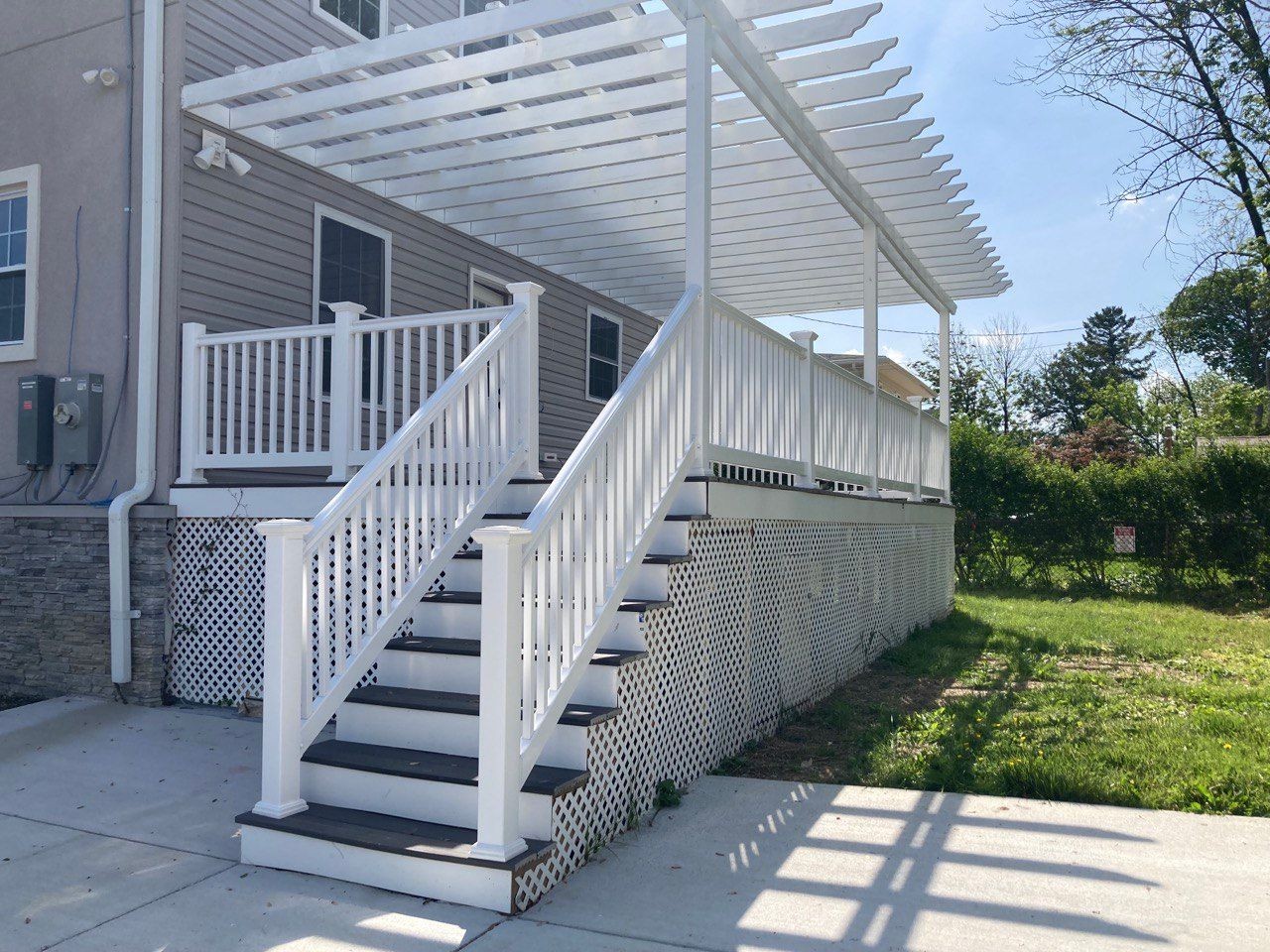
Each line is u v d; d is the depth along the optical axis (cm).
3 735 539
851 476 796
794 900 322
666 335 478
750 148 716
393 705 400
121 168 650
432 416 450
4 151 704
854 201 789
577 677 377
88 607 623
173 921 308
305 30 741
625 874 346
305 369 592
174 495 615
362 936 294
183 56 632
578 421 1088
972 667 786
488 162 703
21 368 689
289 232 708
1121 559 1511
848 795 443
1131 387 4328
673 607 452
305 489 575
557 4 512
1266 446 1455
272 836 354
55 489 665
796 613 631
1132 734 534
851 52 581
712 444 529
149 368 622
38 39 692
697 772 472
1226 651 863
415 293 835
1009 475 1594
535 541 348
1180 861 358
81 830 399
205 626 606
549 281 1030
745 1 546
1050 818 409
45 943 295
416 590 437
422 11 885
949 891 330
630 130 666
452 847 325
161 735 540
